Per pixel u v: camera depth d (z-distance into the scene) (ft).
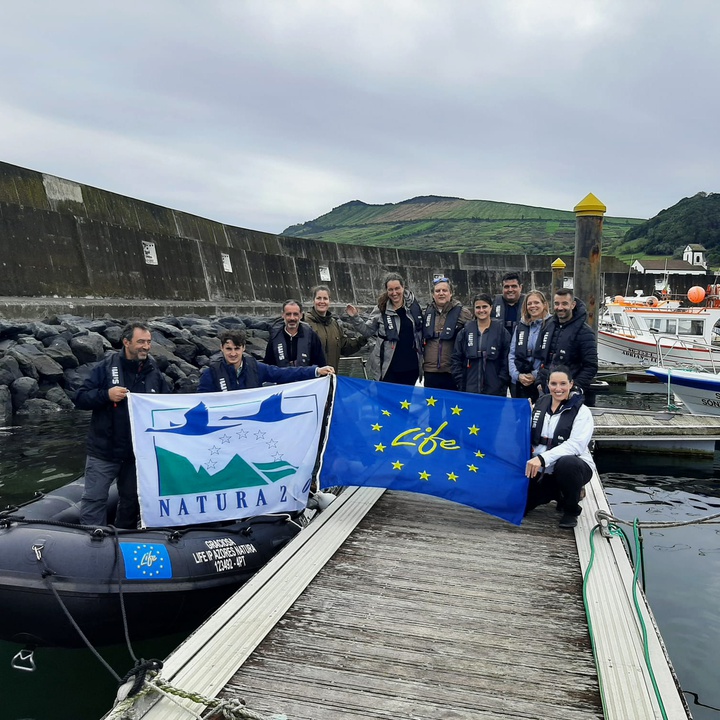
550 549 16.84
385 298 23.35
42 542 14.29
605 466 34.58
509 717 10.03
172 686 10.29
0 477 29.78
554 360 22.61
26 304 59.93
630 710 10.04
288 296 117.70
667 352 63.87
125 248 81.10
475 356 22.11
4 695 14.33
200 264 96.17
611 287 151.43
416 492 18.98
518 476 18.40
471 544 17.15
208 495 17.40
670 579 20.47
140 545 15.19
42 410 44.37
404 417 19.21
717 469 33.99
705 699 14.30
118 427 17.43
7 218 64.85
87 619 14.23
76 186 76.07
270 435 18.02
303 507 18.34
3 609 13.87
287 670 11.21
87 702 14.15
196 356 63.98
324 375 19.58
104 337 57.41
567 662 11.57
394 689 10.72
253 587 14.07
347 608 13.46
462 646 12.05
